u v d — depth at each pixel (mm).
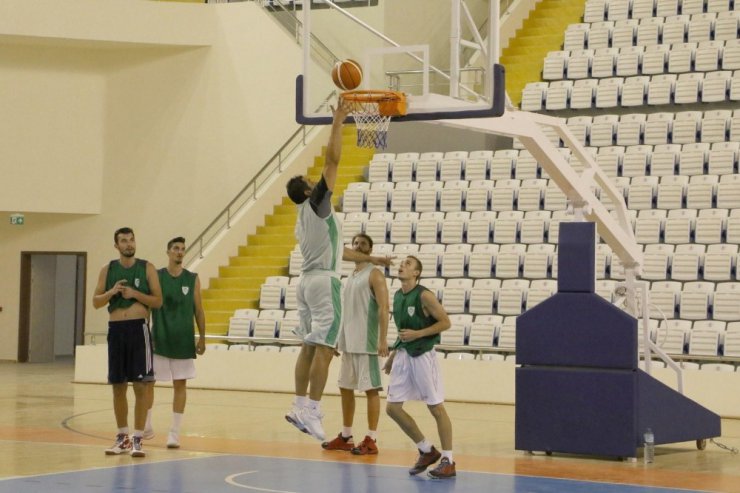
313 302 9789
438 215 20938
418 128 23469
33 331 25719
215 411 15352
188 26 23766
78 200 24203
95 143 24266
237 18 23781
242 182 23609
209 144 23781
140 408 10508
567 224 11242
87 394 17703
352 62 8969
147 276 10672
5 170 23891
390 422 14211
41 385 19484
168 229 23938
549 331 11211
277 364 18734
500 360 17406
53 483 8672
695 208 19766
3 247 25344
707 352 16859
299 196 9828
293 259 21062
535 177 21312
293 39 23391
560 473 9867
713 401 15820
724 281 18531
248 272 21531
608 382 10891
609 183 12102
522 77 24469
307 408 9867
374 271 10961
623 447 10781
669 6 24672
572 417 11023
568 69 23969
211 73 23828
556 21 26031
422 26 17797
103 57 24281
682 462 10984
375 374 10977
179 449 11125
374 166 22422
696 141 21219
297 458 10531
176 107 23969
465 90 9695
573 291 11164
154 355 11141
